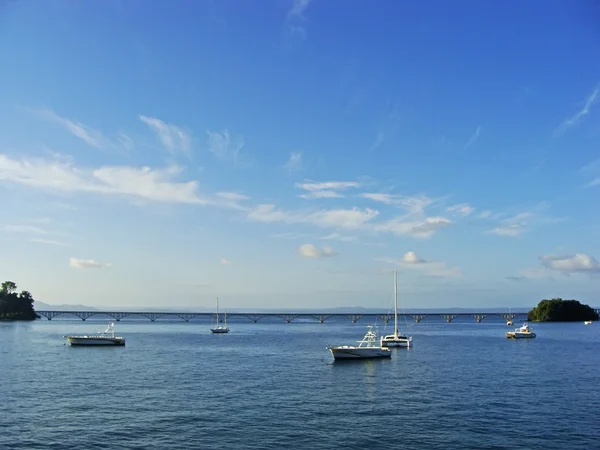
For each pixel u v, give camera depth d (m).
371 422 51.16
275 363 100.88
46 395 64.31
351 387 71.44
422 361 104.69
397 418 52.88
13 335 188.12
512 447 43.44
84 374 83.19
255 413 54.69
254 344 155.25
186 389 69.00
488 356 116.06
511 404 59.72
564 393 66.81
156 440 44.75
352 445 43.75
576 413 55.09
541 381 77.25
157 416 53.09
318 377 81.12
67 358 108.06
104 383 73.81
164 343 158.38
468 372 87.69
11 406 57.66
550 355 118.56
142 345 148.50
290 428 48.78
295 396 64.38
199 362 102.25
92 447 42.84
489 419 52.53
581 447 43.50
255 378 79.62
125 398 62.44
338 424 50.34
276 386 71.94
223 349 135.12
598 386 72.44
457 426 49.81
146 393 65.88
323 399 62.53
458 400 62.16
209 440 44.88
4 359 105.19
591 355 118.56
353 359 105.62
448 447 43.38
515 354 121.19
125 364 97.88
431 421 51.66
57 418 52.06
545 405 59.16
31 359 105.56
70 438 45.25
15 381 75.44
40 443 43.88
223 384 73.44
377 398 63.28
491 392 67.62
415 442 44.66
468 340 175.50
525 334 185.75
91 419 51.72
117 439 45.00
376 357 108.00
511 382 76.25
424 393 66.94
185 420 51.53
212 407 57.50
